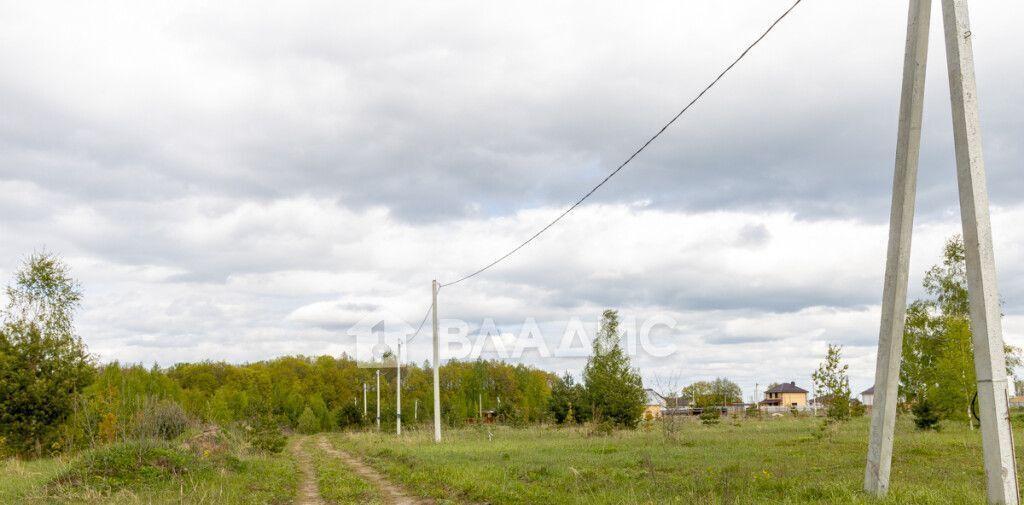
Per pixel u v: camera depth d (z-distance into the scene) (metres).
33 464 23.91
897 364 11.27
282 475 20.62
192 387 87.62
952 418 32.75
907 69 11.04
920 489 11.54
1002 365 9.35
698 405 75.88
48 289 29.69
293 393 86.12
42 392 27.95
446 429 52.62
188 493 15.26
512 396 90.25
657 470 17.61
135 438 20.47
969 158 9.49
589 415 45.03
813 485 12.34
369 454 29.97
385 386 106.12
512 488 14.62
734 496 11.81
